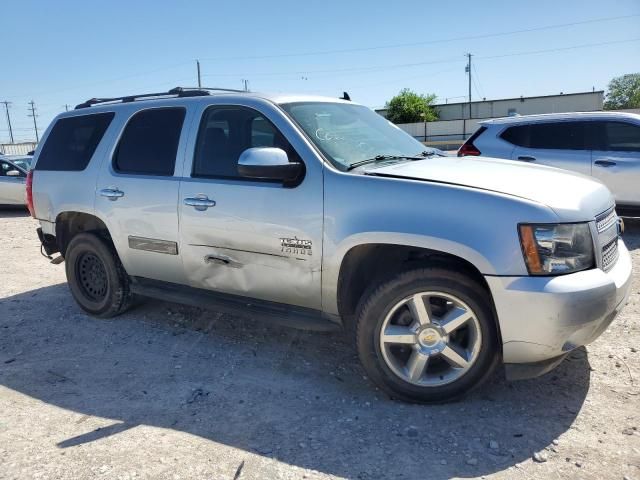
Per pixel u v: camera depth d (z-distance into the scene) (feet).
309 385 12.17
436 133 190.90
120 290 16.22
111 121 15.81
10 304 18.86
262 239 12.22
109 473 9.17
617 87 263.08
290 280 12.09
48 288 20.75
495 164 12.59
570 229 9.86
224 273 13.17
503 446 9.62
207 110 13.78
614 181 25.86
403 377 10.95
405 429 10.24
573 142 26.91
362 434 10.13
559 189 10.59
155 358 13.92
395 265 12.01
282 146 12.26
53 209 16.74
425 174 11.15
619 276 10.51
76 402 11.78
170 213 13.79
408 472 9.01
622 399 10.94
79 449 9.93
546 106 206.28
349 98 16.17
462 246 10.03
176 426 10.65
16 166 42.22
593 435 9.81
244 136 13.03
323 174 11.53
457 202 10.21
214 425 10.64
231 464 9.34
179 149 14.01
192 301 14.16
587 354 12.92
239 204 12.48
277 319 12.63
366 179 11.09
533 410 10.74
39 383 12.77
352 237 10.97
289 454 9.59
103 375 13.07
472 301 10.36
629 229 27.27
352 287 11.71
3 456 9.78
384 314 10.84
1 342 15.44
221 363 13.47
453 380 10.73
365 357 11.13
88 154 16.06
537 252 9.72
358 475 8.98
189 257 13.69
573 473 8.81
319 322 12.16
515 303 9.80
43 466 9.43
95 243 16.06
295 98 13.50
